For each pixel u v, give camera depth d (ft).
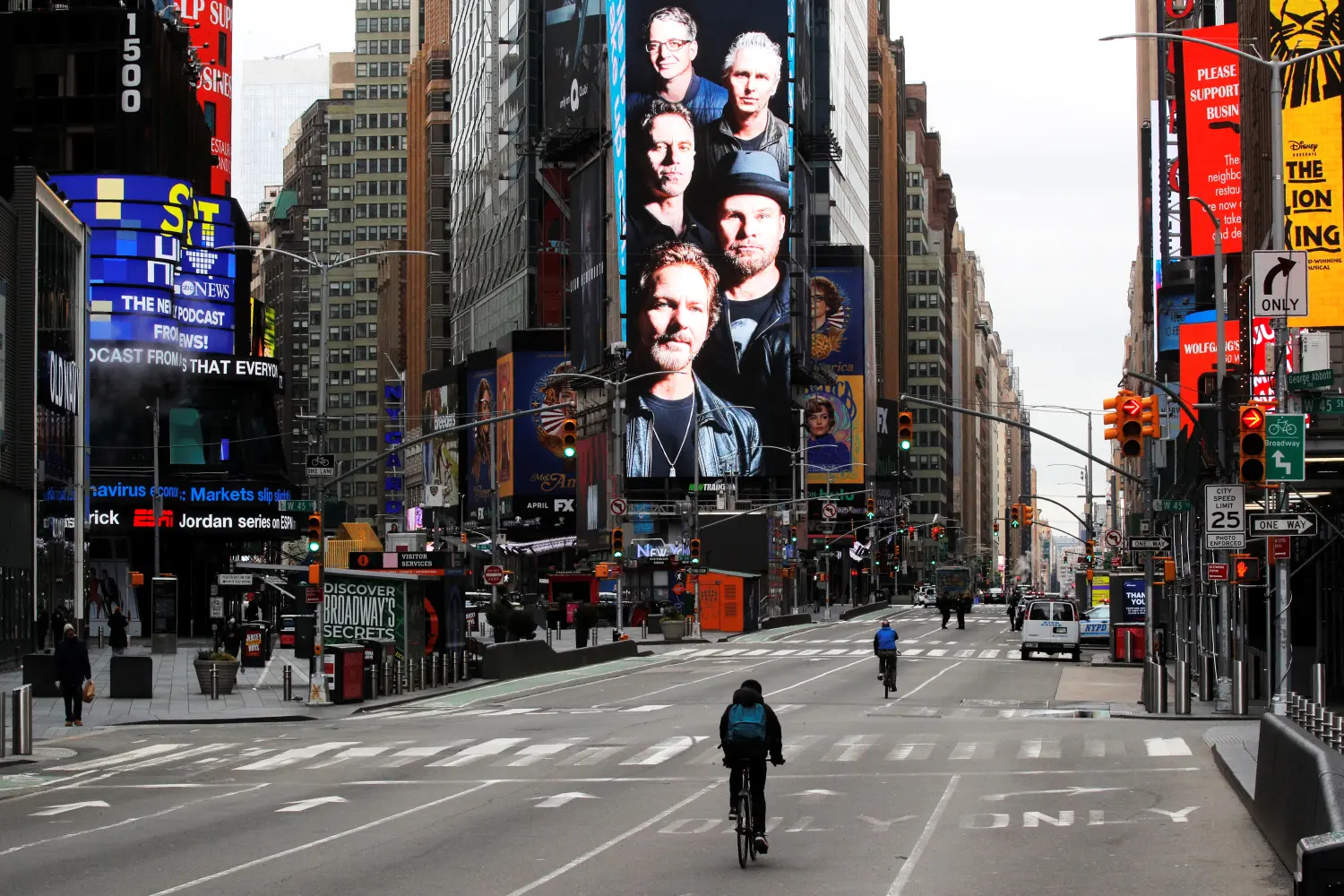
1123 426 112.27
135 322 274.98
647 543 393.91
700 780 81.97
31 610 190.49
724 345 408.05
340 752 98.27
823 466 509.35
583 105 445.37
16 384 188.65
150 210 276.41
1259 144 175.63
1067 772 81.61
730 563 360.28
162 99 292.40
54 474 206.59
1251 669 144.97
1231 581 122.62
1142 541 134.82
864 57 629.51
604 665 199.93
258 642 188.03
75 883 53.01
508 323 516.32
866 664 197.16
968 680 166.71
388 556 206.28
